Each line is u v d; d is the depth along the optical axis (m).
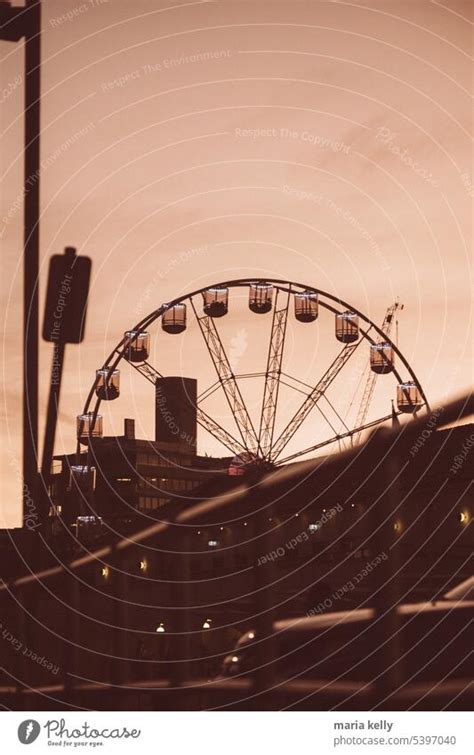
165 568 19.02
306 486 11.87
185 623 17.72
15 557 13.86
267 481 12.77
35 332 7.60
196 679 17.61
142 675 19.41
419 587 15.41
